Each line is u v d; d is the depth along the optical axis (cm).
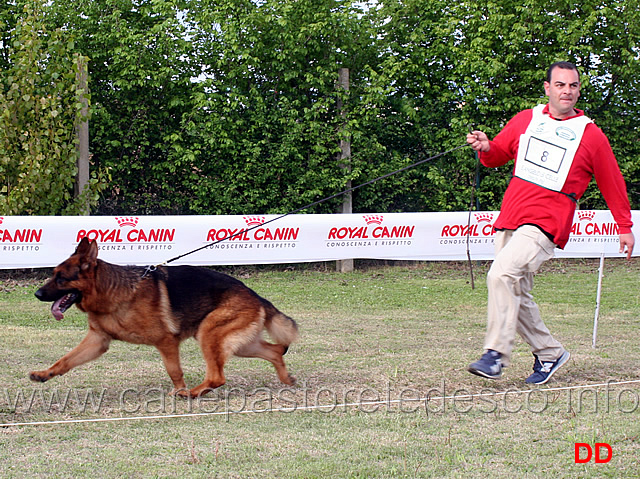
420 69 1352
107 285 522
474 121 1373
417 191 1395
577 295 1066
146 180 1270
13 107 1123
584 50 1362
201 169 1280
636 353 703
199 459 414
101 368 626
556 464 409
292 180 1320
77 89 1167
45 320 840
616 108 1425
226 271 1259
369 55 1367
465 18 1352
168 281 545
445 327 838
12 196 1114
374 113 1309
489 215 1059
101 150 1230
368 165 1325
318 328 824
